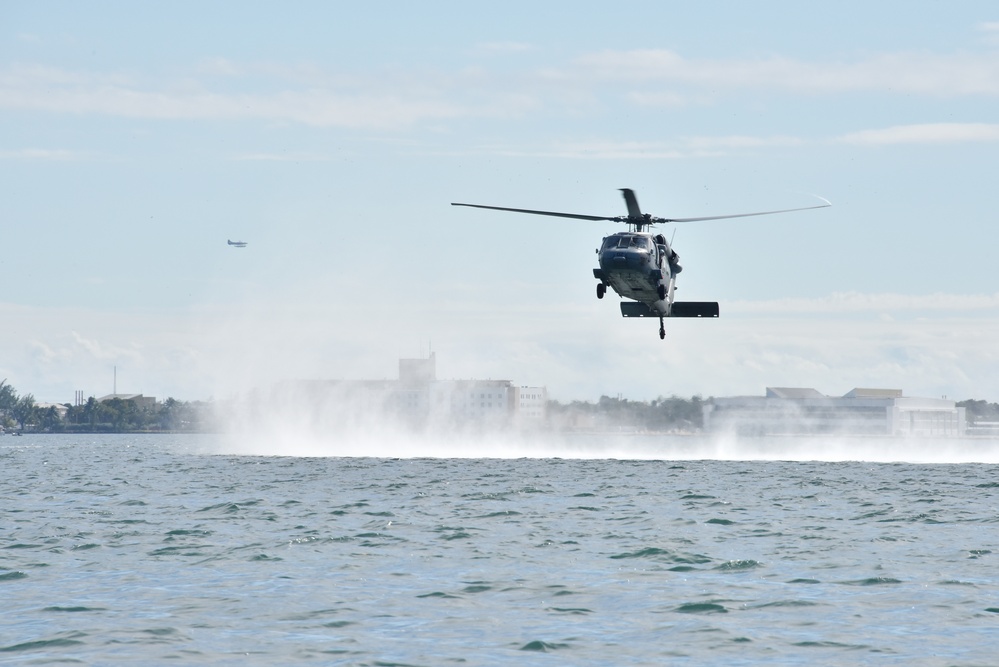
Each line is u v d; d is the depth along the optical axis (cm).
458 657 5381
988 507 12350
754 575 7569
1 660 5306
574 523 10612
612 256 12650
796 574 7594
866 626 6022
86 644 5594
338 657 5375
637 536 9600
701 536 9606
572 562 8125
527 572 7688
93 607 6475
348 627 5991
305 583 7244
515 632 5891
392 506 12350
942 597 6775
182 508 12181
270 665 5234
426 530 10012
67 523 10662
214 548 8819
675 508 12156
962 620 6153
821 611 6388
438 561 8162
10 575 7550
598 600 6719
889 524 10569
